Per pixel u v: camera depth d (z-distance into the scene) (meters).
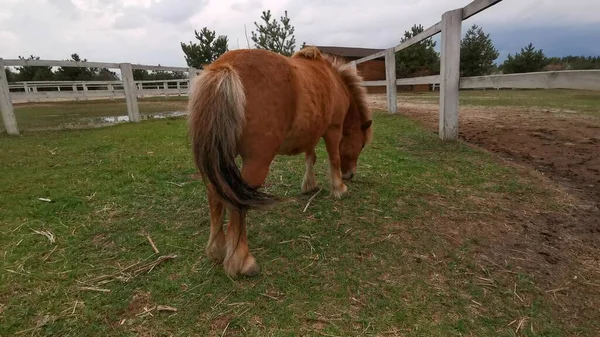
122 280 2.12
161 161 4.77
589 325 1.77
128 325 1.76
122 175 4.14
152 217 3.01
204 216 3.03
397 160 4.67
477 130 6.70
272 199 1.91
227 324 1.75
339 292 2.00
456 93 5.45
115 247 2.53
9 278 2.14
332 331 1.70
